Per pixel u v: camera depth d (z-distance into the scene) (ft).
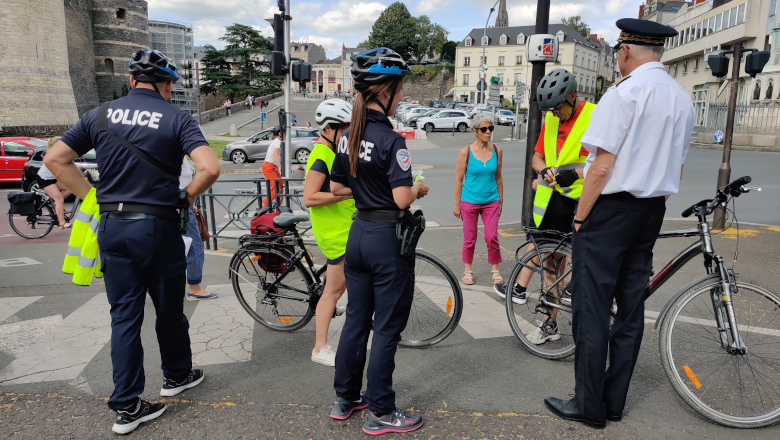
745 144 77.82
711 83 123.13
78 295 16.22
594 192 8.32
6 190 50.11
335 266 11.07
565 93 10.98
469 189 16.39
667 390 10.08
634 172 8.13
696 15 129.29
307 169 10.77
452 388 10.26
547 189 11.89
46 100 131.95
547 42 22.20
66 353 11.87
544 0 22.12
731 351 9.13
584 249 8.72
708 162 57.47
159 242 8.79
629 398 9.78
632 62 8.54
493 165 16.06
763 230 24.68
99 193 8.79
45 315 14.35
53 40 134.10
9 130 119.14
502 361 11.49
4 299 15.74
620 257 8.52
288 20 33.47
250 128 138.72
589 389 8.71
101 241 8.70
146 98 8.89
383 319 8.56
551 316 11.74
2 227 30.73
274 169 31.09
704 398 9.27
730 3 110.42
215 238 23.52
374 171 8.21
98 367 11.18
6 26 123.75
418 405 9.61
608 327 8.67
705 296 9.37
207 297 15.92
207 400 9.82
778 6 97.71
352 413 9.32
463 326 13.52
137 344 8.85
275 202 24.13
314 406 9.59
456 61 274.77
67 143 8.90
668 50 150.20
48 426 8.94
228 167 66.13
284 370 11.09
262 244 12.95
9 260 21.59
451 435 8.60
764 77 94.07
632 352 8.78
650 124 8.01
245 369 11.16
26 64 127.65
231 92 238.27
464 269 19.02
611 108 8.00
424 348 12.25
